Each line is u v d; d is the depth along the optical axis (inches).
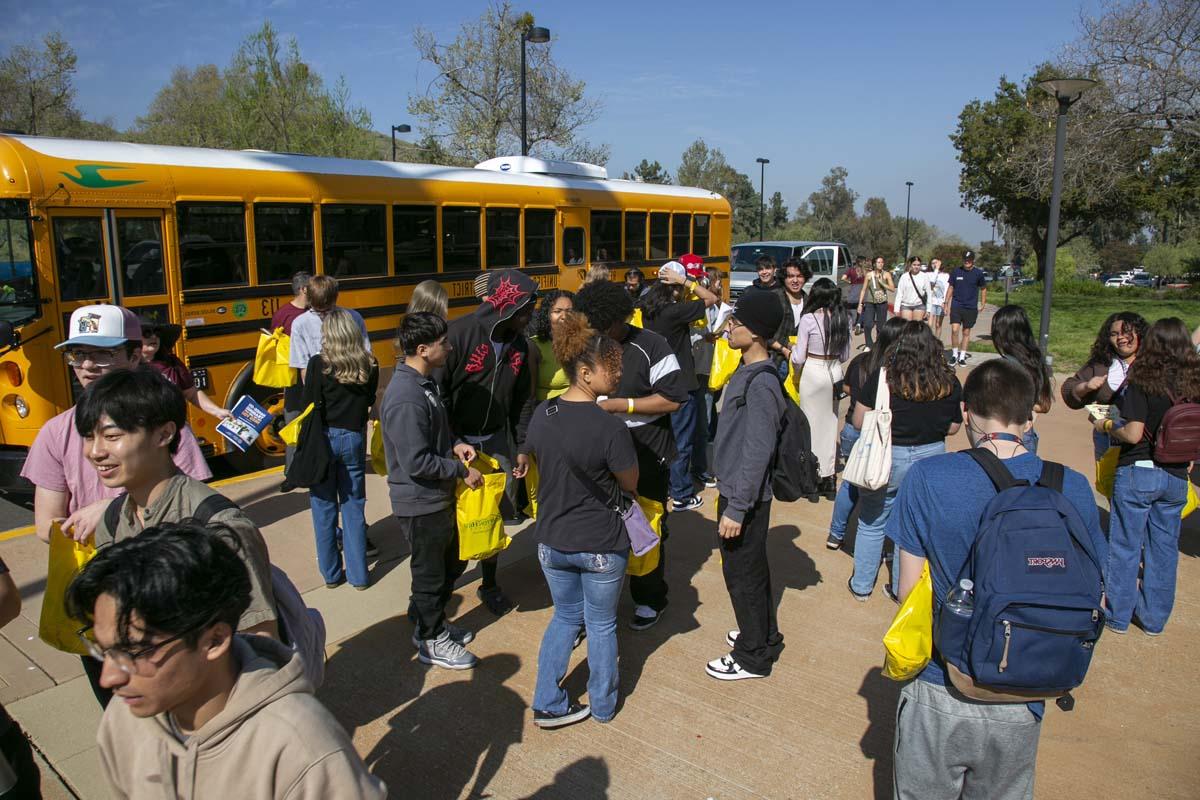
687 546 224.2
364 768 61.9
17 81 1082.1
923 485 91.2
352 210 333.1
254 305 297.1
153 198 265.4
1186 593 197.3
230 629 59.1
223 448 290.8
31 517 256.5
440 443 155.6
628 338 174.1
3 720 87.1
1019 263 2437.3
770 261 303.3
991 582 82.7
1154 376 166.2
